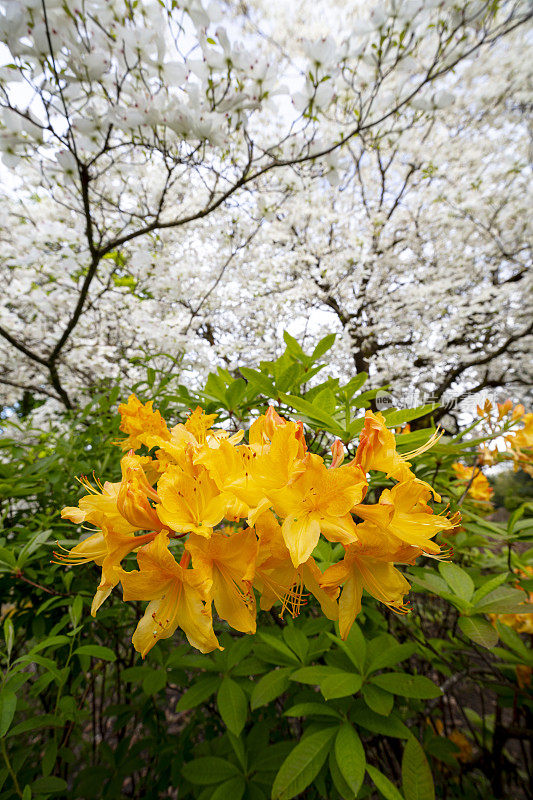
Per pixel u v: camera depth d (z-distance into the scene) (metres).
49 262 1.03
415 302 1.70
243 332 1.79
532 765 0.51
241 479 0.20
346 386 0.36
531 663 0.30
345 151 1.48
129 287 1.33
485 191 1.63
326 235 1.71
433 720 0.45
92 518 0.20
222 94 0.59
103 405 0.54
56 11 0.47
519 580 0.33
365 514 0.20
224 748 0.34
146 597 0.20
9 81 0.51
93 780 0.40
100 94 0.59
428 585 0.29
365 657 0.29
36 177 1.01
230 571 0.20
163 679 0.35
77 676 0.42
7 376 1.34
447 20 0.62
